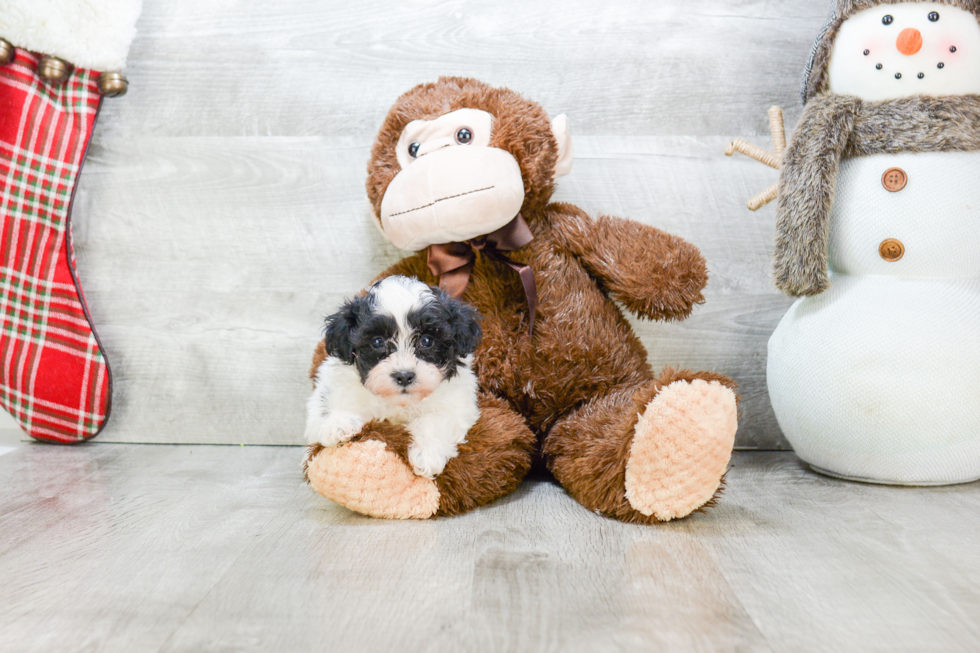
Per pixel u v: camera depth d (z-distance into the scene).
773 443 1.72
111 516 1.21
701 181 1.69
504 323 1.39
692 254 1.40
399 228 1.34
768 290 1.70
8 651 0.76
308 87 1.70
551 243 1.47
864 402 1.32
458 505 1.21
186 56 1.71
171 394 1.77
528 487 1.40
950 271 1.34
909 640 0.78
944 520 1.18
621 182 1.69
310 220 1.72
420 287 1.18
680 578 0.94
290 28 1.70
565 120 1.44
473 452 1.23
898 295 1.33
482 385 1.38
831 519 1.19
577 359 1.37
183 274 1.75
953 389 1.28
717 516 1.21
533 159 1.37
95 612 0.85
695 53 1.68
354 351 1.13
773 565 0.98
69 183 1.66
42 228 1.67
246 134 1.72
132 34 1.65
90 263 1.75
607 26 1.68
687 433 1.10
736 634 0.79
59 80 1.64
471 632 0.79
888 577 0.94
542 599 0.88
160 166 1.73
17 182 1.64
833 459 1.41
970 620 0.82
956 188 1.30
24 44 1.60
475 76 1.69
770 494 1.34
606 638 0.78
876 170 1.34
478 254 1.44
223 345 1.75
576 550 1.05
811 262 1.33
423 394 1.11
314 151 1.71
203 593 0.90
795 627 0.81
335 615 0.84
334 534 1.12
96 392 1.70
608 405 1.33
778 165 1.47
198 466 1.56
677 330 1.70
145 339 1.76
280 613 0.84
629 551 1.04
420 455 1.16
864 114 1.35
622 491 1.16
